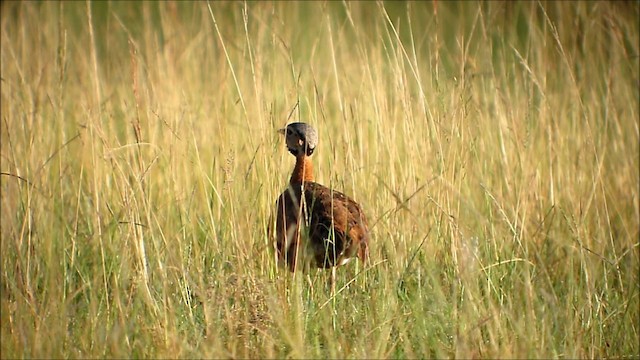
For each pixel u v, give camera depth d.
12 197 16.22
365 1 25.97
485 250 14.66
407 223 15.33
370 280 14.02
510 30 23.98
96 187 15.47
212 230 14.68
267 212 15.12
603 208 17.39
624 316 14.12
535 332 12.20
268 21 22.88
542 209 17.22
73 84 21.83
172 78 19.80
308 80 20.70
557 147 18.17
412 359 11.79
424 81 20.08
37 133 17.94
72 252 14.77
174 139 16.78
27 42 22.22
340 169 16.86
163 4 23.41
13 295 14.02
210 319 12.53
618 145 19.75
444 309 12.91
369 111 17.64
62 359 11.79
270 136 15.39
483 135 17.78
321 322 12.86
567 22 23.88
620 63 21.84
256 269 14.27
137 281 13.39
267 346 11.93
